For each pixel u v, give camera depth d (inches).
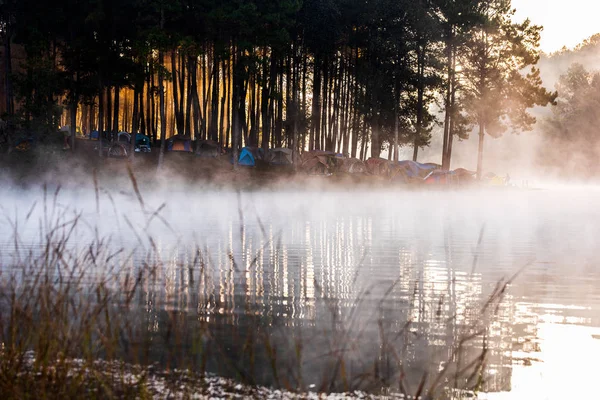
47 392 218.4
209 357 275.4
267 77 2600.9
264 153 2573.8
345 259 625.3
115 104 2384.4
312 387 241.3
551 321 357.1
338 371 260.8
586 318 365.4
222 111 2549.2
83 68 2084.2
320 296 421.1
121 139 2471.7
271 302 399.9
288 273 526.9
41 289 255.8
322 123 2864.2
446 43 2918.3
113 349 245.4
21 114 2037.4
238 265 568.7
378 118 2878.9
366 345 300.5
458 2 2859.3
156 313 352.2
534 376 260.2
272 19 2260.1
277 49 2367.1
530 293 443.2
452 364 274.4
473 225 1101.1
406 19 2731.3
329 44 2652.6
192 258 595.2
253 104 2719.0
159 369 254.4
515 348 300.8
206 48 2527.1
